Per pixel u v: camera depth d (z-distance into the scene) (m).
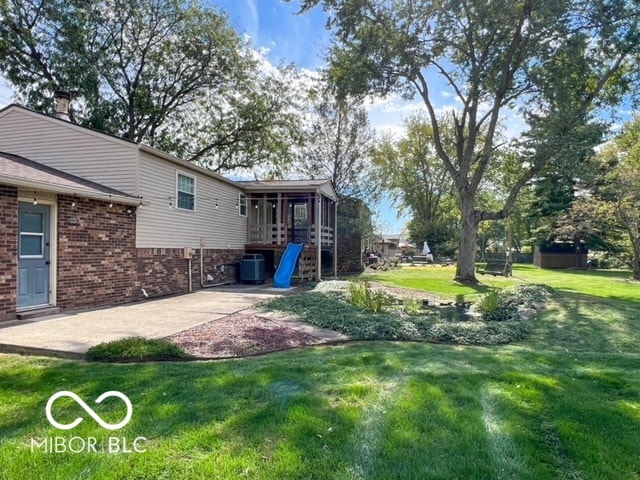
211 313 7.36
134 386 3.46
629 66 13.23
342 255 21.70
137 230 9.46
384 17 13.07
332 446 2.46
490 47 12.92
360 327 6.12
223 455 2.34
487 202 31.44
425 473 2.20
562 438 2.64
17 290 6.70
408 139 32.03
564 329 6.77
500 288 12.59
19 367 4.00
